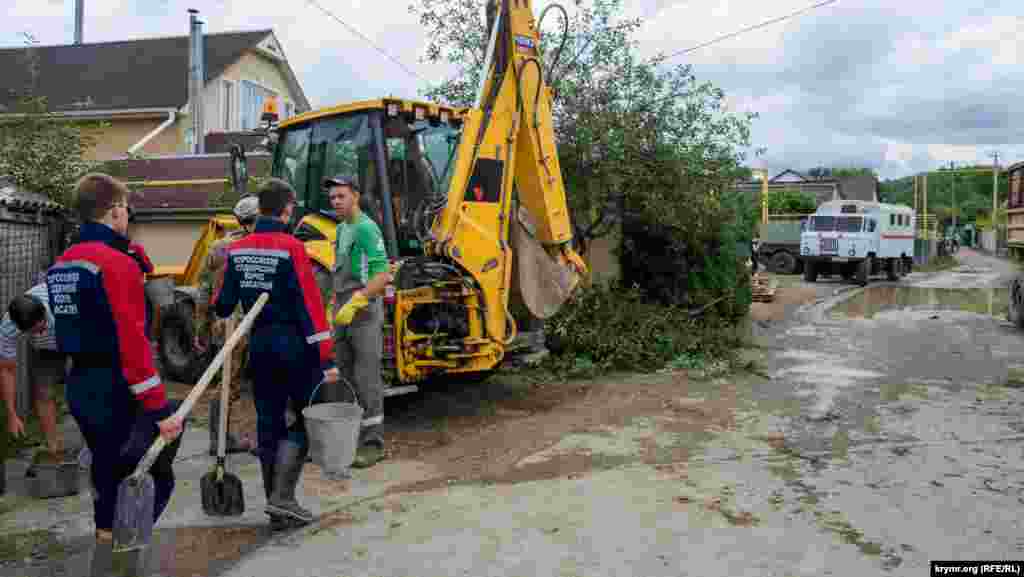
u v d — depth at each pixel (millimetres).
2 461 4961
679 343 9914
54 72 20516
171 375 8953
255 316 4102
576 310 9586
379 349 5648
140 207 13664
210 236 8938
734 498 4734
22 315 4723
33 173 9820
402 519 4434
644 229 12789
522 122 7027
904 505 4613
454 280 6531
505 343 6832
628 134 10812
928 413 6973
